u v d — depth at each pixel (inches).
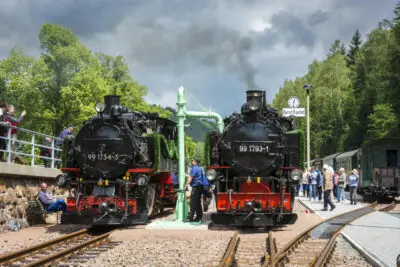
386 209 942.4
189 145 2581.2
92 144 585.3
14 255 376.8
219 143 579.8
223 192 563.8
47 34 2068.2
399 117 2133.4
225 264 344.8
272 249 398.3
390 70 2231.8
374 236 498.0
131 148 582.9
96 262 374.0
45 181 694.5
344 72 2918.3
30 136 2004.2
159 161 620.1
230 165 569.0
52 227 613.0
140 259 382.9
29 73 2011.6
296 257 388.5
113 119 589.6
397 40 2182.6
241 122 567.2
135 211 565.6
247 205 542.3
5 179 567.8
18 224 588.4
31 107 1998.0
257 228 583.5
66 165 605.9
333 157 1724.9
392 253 387.9
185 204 635.5
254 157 560.7
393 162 1268.5
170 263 367.2
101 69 2139.5
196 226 573.9
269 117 573.6
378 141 1280.8
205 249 425.7
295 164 579.8
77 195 563.5
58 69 2030.0
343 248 438.3
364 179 1314.0
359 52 2832.2
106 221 560.7
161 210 797.9
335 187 1138.7
